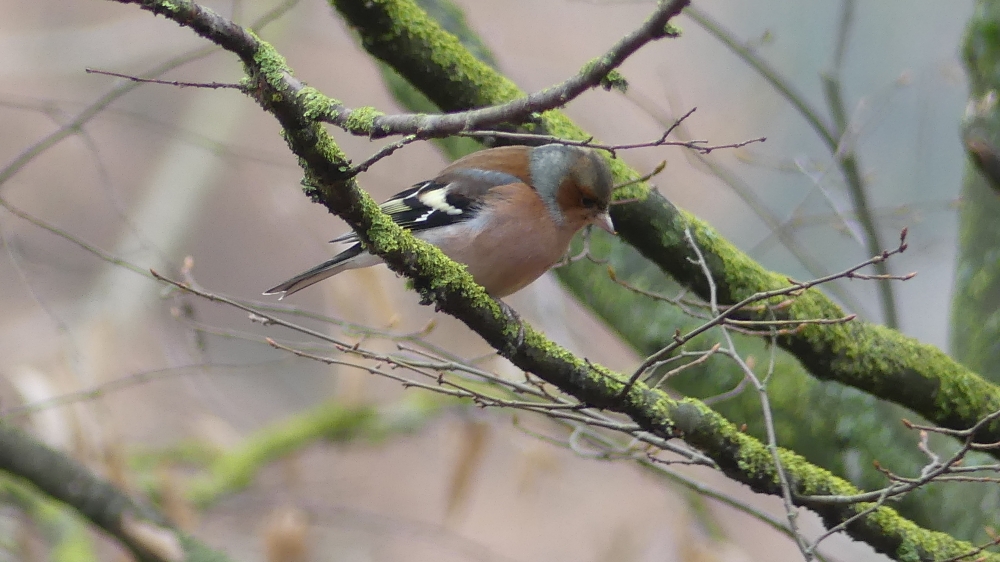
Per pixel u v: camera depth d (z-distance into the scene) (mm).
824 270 11398
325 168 5984
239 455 13070
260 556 12852
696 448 7289
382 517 12930
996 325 9344
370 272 11398
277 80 5574
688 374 9711
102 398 10906
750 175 18094
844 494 7250
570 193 8688
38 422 10617
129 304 15523
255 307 9789
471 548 15797
